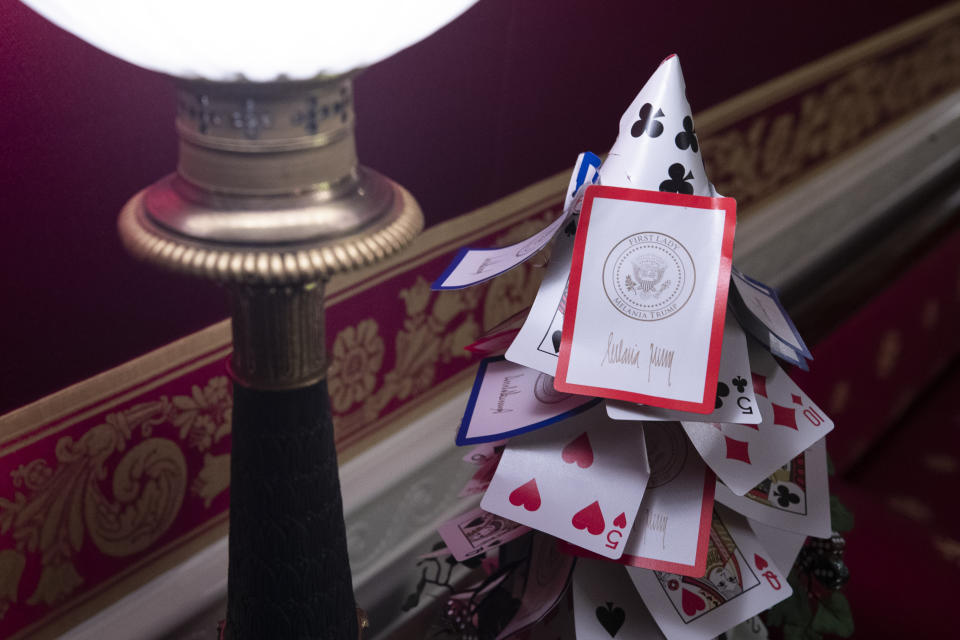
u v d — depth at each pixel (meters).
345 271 0.62
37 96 0.83
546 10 1.33
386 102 1.16
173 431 1.09
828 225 2.45
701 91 1.77
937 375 2.30
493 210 1.41
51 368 0.94
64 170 0.88
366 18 0.54
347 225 0.63
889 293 2.01
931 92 2.77
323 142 0.62
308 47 0.55
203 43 0.53
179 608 1.16
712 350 0.78
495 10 1.24
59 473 0.99
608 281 0.79
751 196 2.12
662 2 1.56
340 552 0.80
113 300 0.97
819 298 2.18
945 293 2.22
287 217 0.61
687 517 0.87
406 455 1.43
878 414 2.05
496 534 1.00
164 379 1.05
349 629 0.84
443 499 1.54
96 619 1.09
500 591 1.03
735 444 0.87
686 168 0.81
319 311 0.72
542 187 1.48
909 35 2.48
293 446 0.74
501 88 1.32
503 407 0.90
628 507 0.84
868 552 1.44
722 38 1.76
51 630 1.05
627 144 0.82
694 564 0.84
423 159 1.25
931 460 2.07
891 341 2.03
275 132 0.60
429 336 1.40
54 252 0.90
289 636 0.79
